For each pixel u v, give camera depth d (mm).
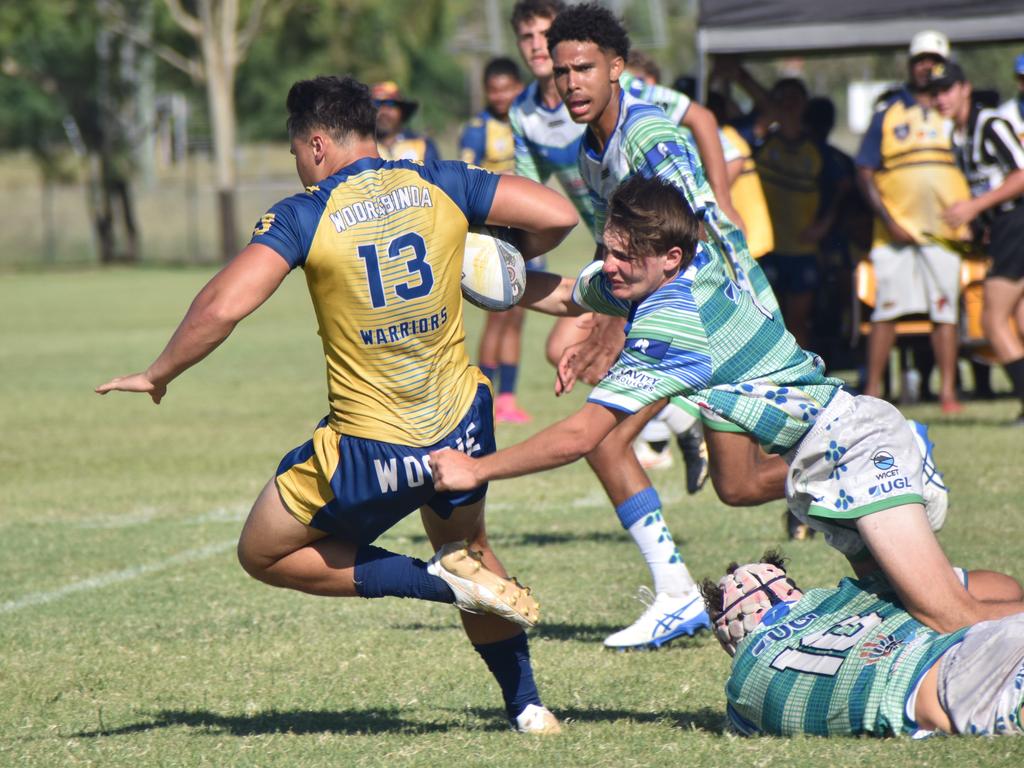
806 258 44062
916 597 13852
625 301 15422
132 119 167125
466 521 14672
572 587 22938
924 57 39000
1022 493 29016
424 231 14180
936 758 12336
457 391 14414
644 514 19500
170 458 38375
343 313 13984
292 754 14227
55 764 14211
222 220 151875
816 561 23844
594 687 17188
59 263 159875
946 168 39531
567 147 22203
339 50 155250
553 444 13625
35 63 159375
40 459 38562
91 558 26375
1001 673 12945
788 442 14555
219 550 27000
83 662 19016
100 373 59594
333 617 21562
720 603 14891
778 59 51031
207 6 145375
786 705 13875
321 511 14266
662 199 14039
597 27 18047
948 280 40344
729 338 14227
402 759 13836
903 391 44562
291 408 48250
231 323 13617
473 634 14859
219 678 18094
